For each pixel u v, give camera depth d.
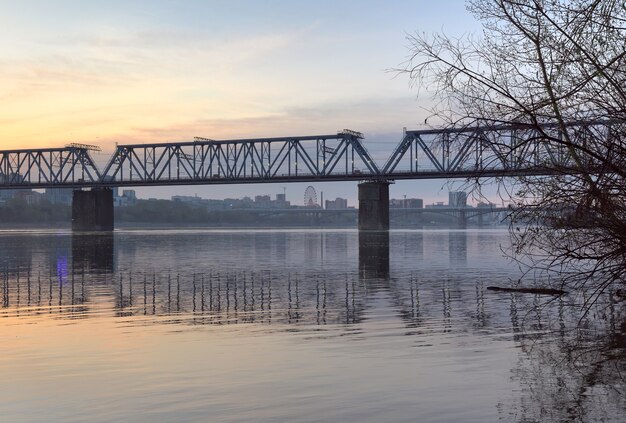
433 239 118.62
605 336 15.15
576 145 9.61
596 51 9.84
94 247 86.88
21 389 10.88
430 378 11.20
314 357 13.45
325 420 8.84
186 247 87.06
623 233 9.96
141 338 16.36
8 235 156.25
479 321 18.62
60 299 26.89
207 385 10.99
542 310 20.33
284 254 67.69
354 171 175.12
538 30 9.77
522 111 9.69
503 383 10.66
